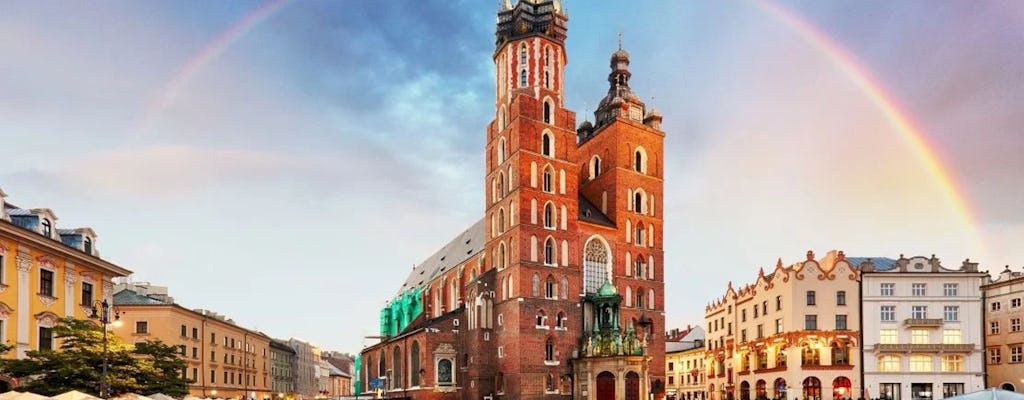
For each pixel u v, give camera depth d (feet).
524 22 344.28
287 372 543.80
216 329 376.07
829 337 321.52
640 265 349.20
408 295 489.26
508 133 335.47
